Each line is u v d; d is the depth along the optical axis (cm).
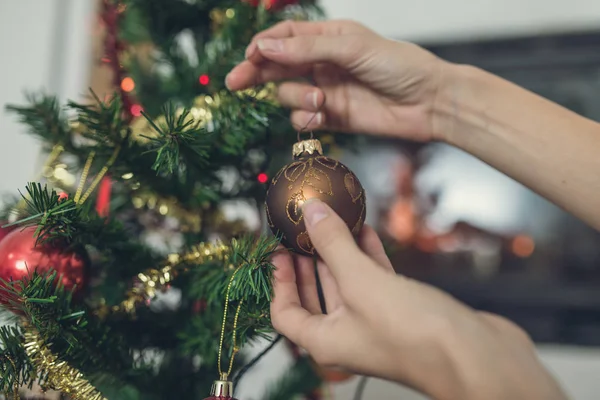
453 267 110
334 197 39
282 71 50
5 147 117
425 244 111
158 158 39
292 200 39
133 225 55
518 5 108
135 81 54
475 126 50
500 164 50
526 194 108
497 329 33
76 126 50
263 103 46
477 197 110
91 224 41
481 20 110
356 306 35
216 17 52
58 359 40
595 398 101
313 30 50
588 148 46
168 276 44
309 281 43
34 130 49
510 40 108
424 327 33
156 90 55
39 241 39
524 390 30
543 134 48
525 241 108
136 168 45
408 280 35
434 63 51
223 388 38
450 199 111
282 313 39
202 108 47
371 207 113
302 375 57
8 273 39
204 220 52
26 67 121
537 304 106
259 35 49
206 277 45
